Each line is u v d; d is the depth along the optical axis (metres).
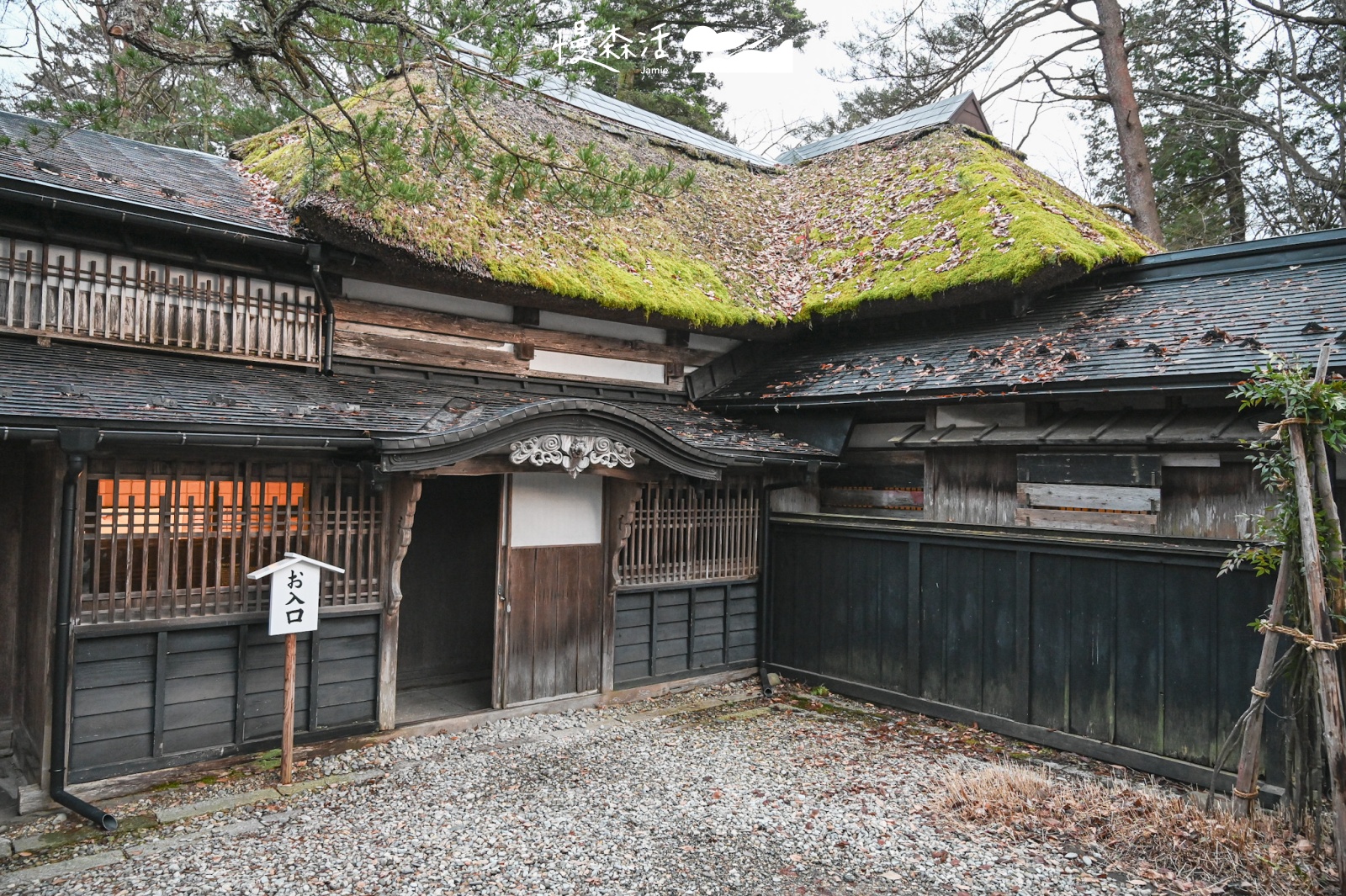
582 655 7.52
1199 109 14.70
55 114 4.99
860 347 9.09
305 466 5.97
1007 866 4.38
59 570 4.82
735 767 5.98
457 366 7.74
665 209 10.39
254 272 6.63
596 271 8.02
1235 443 5.78
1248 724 4.70
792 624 8.70
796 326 9.63
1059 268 7.59
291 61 5.19
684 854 4.51
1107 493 6.46
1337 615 4.27
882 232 10.03
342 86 7.62
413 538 8.40
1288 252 7.08
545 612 7.26
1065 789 5.38
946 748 6.59
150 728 5.27
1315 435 4.35
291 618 5.37
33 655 5.31
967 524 7.27
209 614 5.52
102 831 4.66
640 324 8.84
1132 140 13.52
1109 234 8.69
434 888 4.07
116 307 6.03
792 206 12.23
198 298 6.40
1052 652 6.69
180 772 5.37
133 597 5.23
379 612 6.33
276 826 4.80
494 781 5.62
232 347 6.54
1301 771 4.56
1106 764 6.27
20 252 5.67
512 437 5.95
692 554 8.34
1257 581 5.57
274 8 5.04
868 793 5.46
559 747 6.38
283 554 5.87
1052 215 8.42
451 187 7.67
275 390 6.04
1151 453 6.23
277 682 5.85
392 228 6.54
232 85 13.27
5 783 5.27
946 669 7.39
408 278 7.11
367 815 4.97
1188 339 6.28
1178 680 5.96
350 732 6.18
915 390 7.28
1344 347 5.27
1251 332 6.02
